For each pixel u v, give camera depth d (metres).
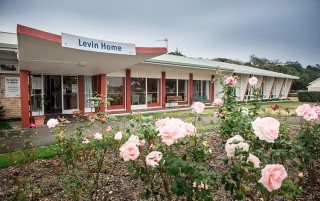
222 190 3.46
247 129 2.62
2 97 12.35
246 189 1.96
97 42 8.86
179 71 19.97
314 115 2.70
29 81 10.77
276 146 2.34
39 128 9.55
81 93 14.67
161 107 18.94
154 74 18.42
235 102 4.02
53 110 14.23
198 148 2.26
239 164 1.94
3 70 12.41
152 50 9.92
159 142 2.33
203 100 22.23
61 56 9.20
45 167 4.71
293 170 3.99
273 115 9.18
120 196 3.44
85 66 10.91
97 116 3.73
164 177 2.35
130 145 2.04
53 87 14.20
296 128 8.23
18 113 12.79
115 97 16.28
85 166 4.31
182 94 21.09
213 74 23.05
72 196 3.13
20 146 6.41
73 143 3.92
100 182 3.85
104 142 3.79
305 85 58.28
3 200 3.39
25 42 7.66
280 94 35.94
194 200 2.04
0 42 11.76
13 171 4.53
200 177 1.98
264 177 1.48
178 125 1.96
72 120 11.24
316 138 3.14
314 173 3.53
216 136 6.46
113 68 11.75
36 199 3.34
